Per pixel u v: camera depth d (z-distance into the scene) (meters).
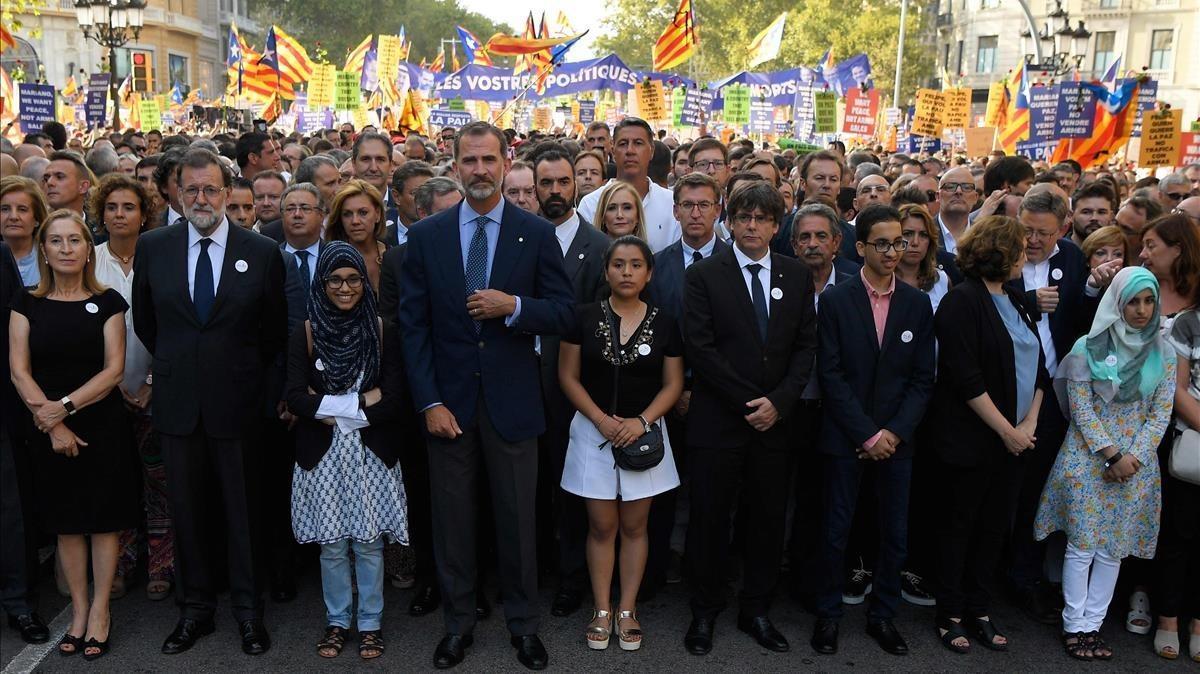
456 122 17.12
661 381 4.57
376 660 4.35
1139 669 4.37
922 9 55.78
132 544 4.96
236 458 4.38
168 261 4.39
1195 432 4.41
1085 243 5.21
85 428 4.30
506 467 4.30
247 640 4.37
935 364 4.62
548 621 4.76
